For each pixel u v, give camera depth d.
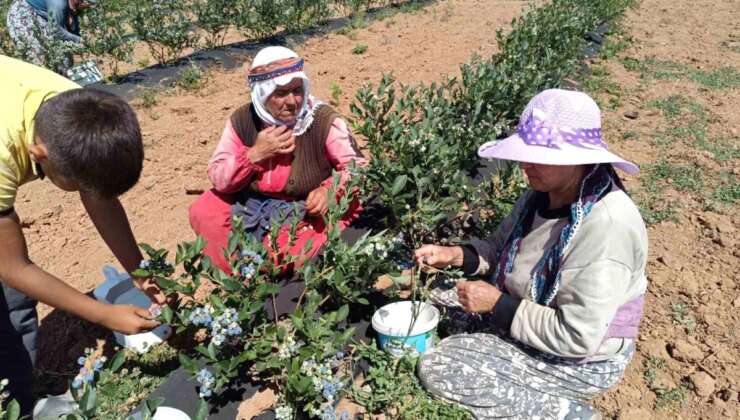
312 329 2.61
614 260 2.29
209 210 3.62
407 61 8.45
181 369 2.87
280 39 9.30
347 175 3.48
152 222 4.71
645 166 5.45
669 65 8.36
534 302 2.57
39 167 2.27
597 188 2.35
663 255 4.10
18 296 2.83
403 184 3.27
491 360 2.63
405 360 2.91
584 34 8.88
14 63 2.26
